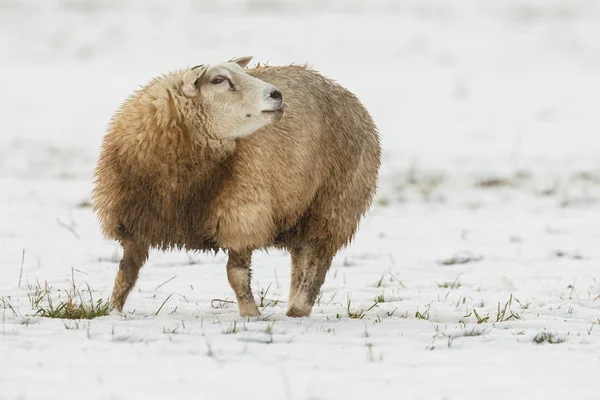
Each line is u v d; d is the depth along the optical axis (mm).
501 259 41625
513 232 48906
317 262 29859
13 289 31203
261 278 36562
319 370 20203
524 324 26812
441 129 107750
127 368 19672
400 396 18328
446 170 76750
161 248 27703
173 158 26328
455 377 20062
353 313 28828
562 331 25828
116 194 26859
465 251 42219
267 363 20609
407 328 25797
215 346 21797
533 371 20797
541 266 39750
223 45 198750
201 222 27016
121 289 27359
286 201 28047
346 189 30328
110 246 42562
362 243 45344
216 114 26438
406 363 21203
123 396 17578
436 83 152250
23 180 66812
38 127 105625
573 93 139875
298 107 28891
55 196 59156
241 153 26953
